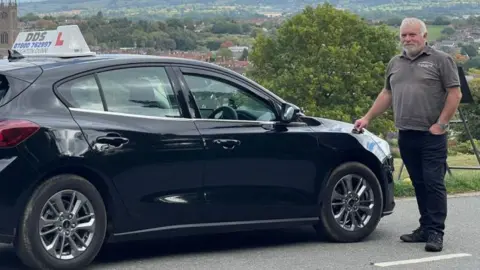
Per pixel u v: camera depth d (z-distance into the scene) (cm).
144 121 683
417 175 803
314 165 774
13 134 614
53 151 627
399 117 789
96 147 649
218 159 712
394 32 5366
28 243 621
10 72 646
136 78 693
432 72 770
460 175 1264
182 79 717
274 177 749
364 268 705
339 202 795
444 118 771
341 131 796
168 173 687
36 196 622
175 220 696
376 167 819
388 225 906
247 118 746
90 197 648
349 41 5259
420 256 756
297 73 4972
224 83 739
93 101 666
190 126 705
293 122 771
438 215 782
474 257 757
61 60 679
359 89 5047
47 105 642
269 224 753
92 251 652
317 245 793
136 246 778
